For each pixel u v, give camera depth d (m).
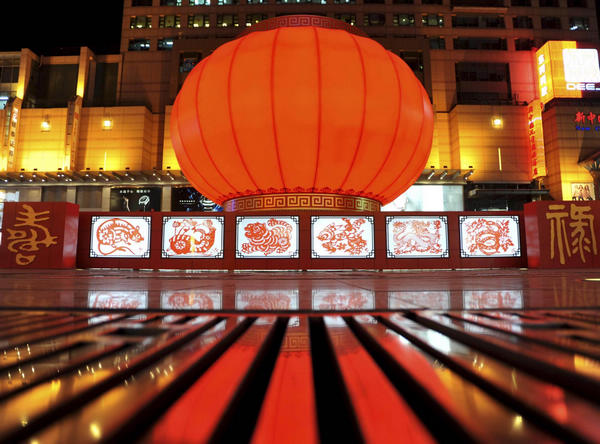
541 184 47.47
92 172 45.81
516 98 51.28
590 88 48.69
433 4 53.53
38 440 0.50
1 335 1.45
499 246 17.98
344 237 17.64
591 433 0.51
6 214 17.09
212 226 17.59
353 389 0.87
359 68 18.30
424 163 21.28
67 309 2.51
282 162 18.47
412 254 17.73
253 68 18.22
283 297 3.62
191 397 0.78
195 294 4.01
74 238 17.58
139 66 52.72
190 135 19.73
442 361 1.14
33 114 49.81
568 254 17.22
